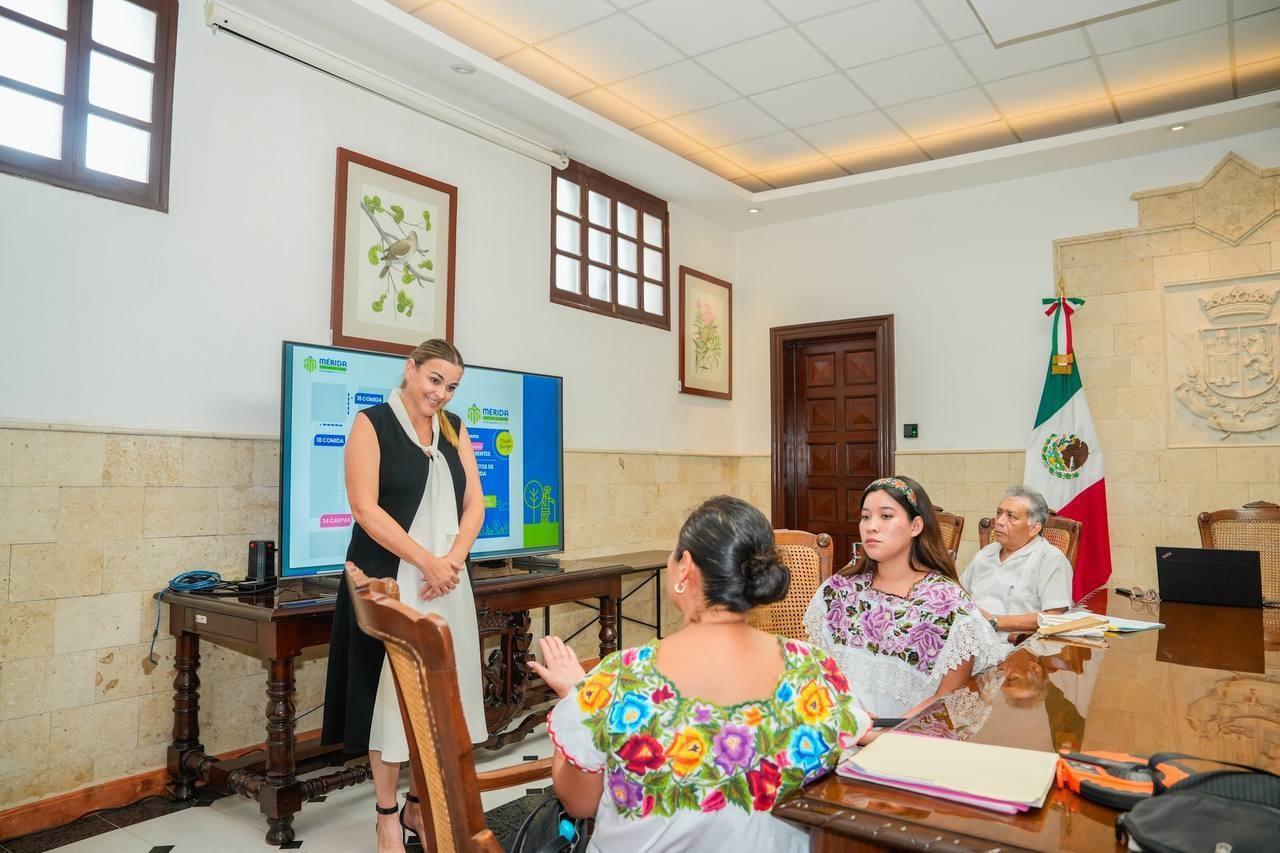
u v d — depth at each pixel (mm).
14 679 2723
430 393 2521
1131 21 4008
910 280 5969
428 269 4148
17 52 2836
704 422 6285
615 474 5371
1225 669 1897
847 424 6293
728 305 6621
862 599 2066
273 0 3377
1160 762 1109
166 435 3131
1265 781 979
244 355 3412
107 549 2959
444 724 969
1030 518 3082
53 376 2850
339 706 2436
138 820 2832
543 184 4930
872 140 5488
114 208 3031
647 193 5777
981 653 1882
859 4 3840
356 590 1163
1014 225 5598
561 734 1105
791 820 1031
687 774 1063
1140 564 5062
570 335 5086
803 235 6457
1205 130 4805
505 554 4039
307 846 2639
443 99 4258
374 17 3508
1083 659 2018
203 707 3229
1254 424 4801
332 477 3312
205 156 3314
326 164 3764
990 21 3859
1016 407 5531
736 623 1160
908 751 1212
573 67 4453
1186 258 5035
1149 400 5102
